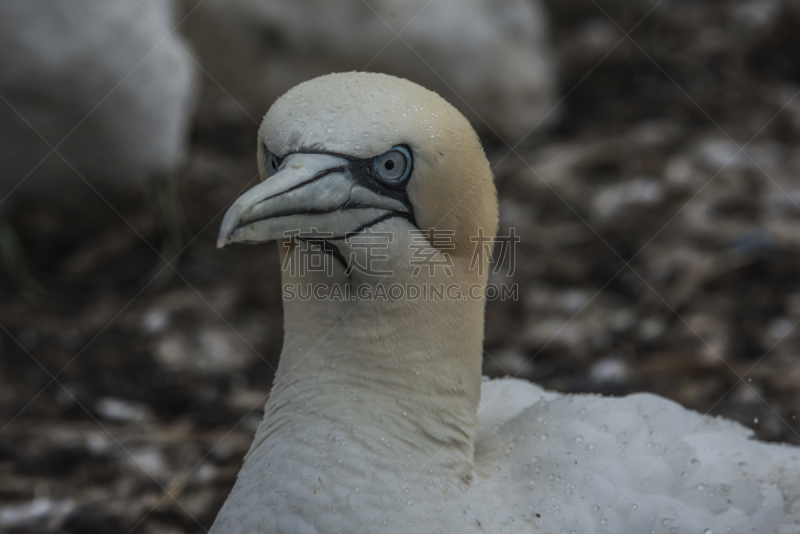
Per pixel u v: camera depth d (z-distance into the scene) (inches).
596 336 442.6
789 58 734.5
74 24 474.9
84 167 526.9
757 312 435.8
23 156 510.6
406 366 202.2
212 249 569.3
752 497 216.1
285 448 198.1
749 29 756.6
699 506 211.9
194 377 445.7
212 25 636.1
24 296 535.8
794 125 631.8
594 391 395.5
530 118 679.1
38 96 486.0
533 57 684.1
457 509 195.6
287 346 211.9
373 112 192.7
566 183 586.2
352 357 203.0
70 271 556.7
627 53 748.0
